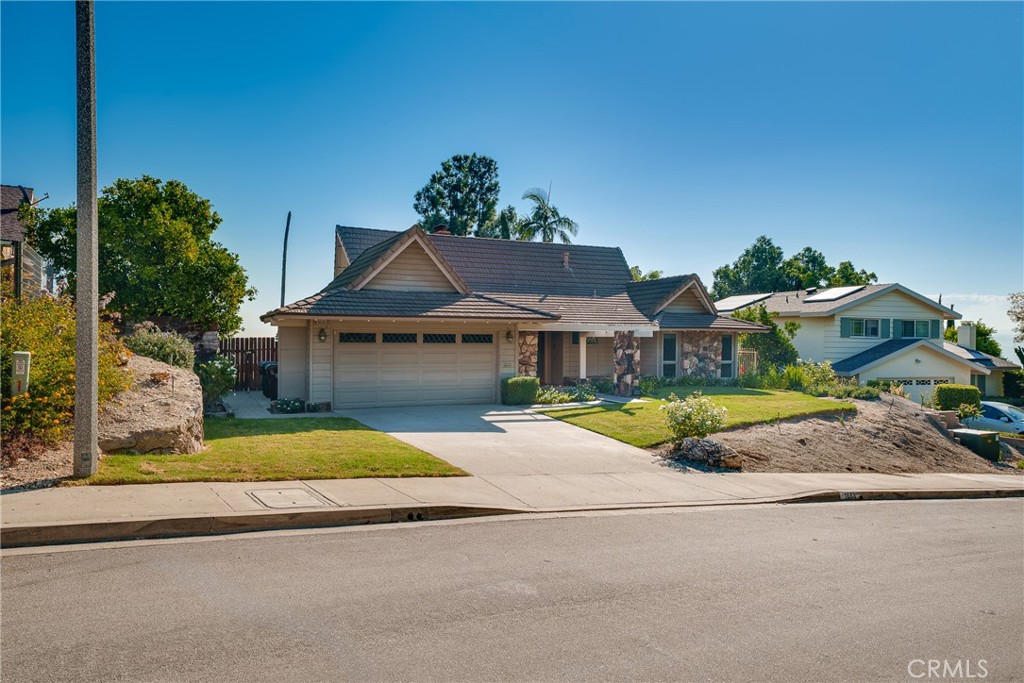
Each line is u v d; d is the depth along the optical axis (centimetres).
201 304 2456
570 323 2369
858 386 2758
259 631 532
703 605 636
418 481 1102
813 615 623
